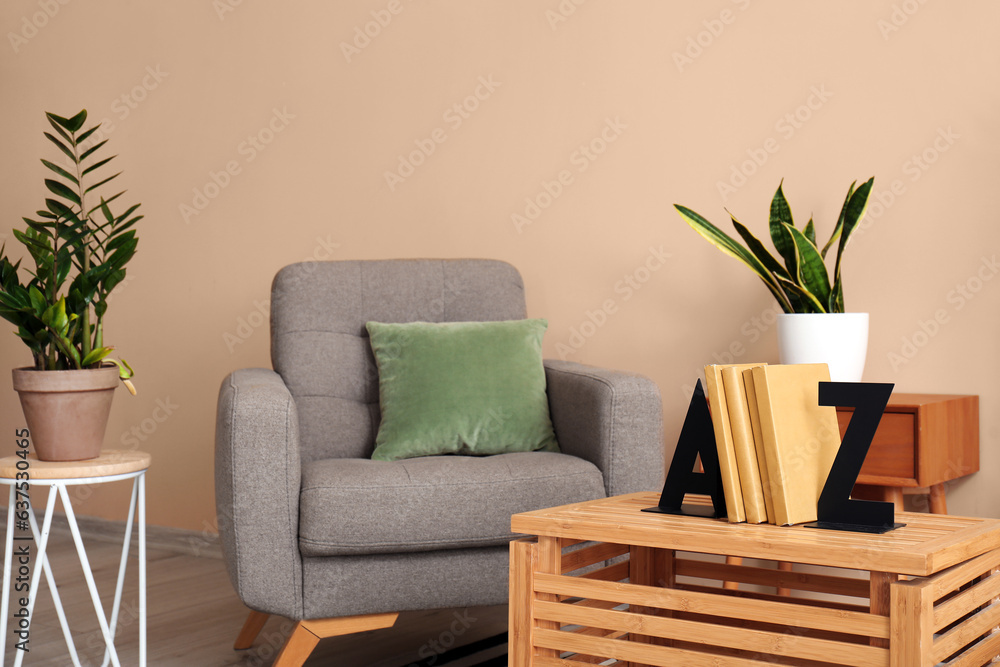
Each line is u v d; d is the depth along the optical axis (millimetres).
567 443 2008
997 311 2090
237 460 1636
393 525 1646
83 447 1673
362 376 2258
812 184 2320
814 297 2035
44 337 1669
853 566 1052
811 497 1226
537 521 1282
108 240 1788
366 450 2193
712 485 1275
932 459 1902
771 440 1200
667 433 2521
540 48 2709
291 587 1642
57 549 3146
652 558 1487
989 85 2096
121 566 1795
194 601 2494
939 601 1236
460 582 1706
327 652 2057
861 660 1052
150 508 3316
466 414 2039
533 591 1287
